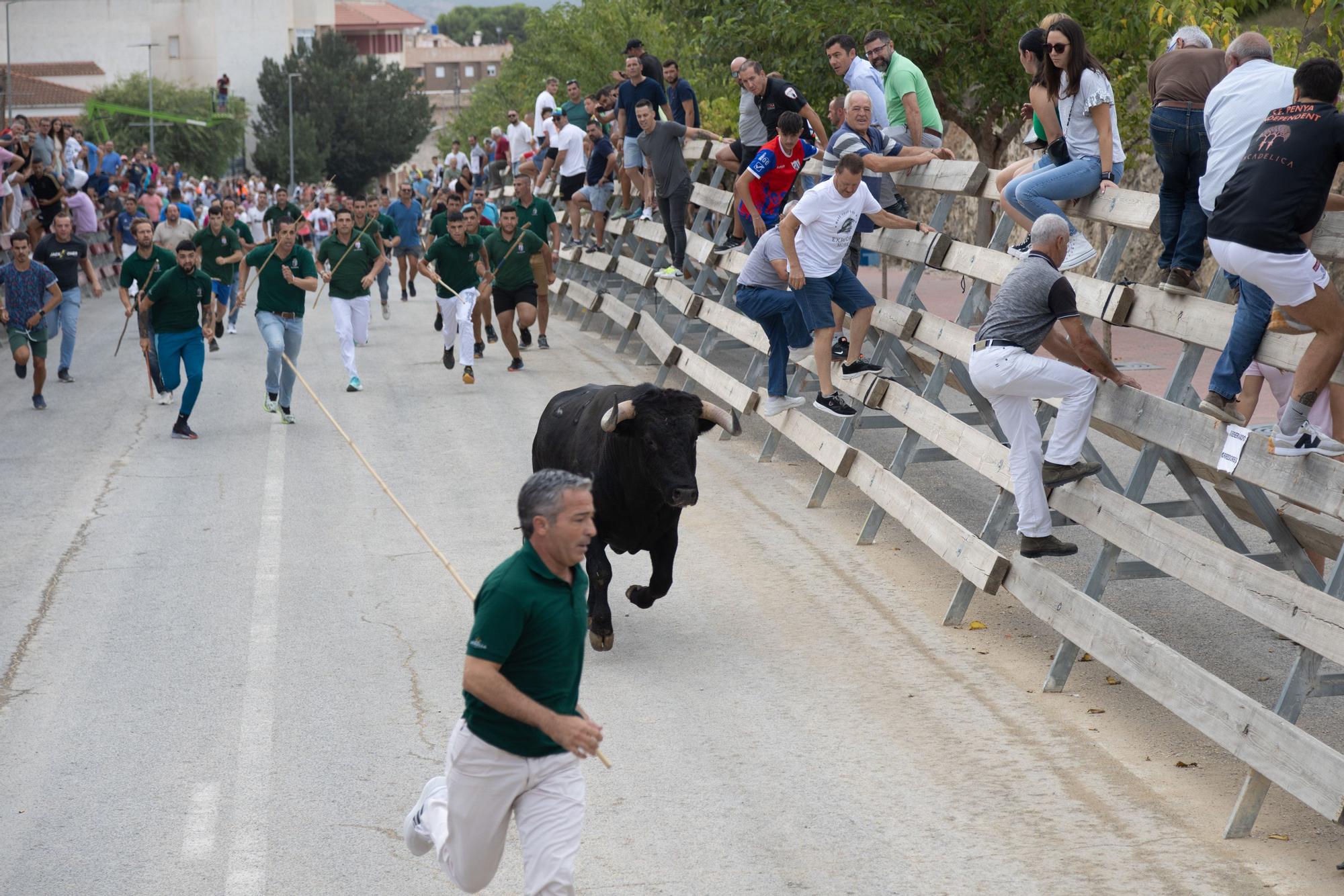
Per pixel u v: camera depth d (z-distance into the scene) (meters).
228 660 9.29
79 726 8.25
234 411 17.77
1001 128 21.34
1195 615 9.88
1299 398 6.89
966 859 6.52
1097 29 17.84
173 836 6.89
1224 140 7.66
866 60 13.93
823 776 7.45
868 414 16.28
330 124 106.50
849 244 13.37
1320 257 7.33
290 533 12.29
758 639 9.60
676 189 18.53
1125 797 7.14
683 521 12.62
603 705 8.50
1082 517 8.73
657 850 6.67
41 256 19.81
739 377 18.39
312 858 6.66
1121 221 9.19
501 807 5.29
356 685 8.83
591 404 9.57
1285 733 6.47
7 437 16.36
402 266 29.58
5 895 6.35
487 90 78.00
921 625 9.84
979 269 10.83
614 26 45.28
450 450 15.35
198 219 45.19
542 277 21.62
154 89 94.81
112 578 11.05
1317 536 8.35
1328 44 15.69
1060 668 8.55
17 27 108.94
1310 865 6.41
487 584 5.26
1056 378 8.60
